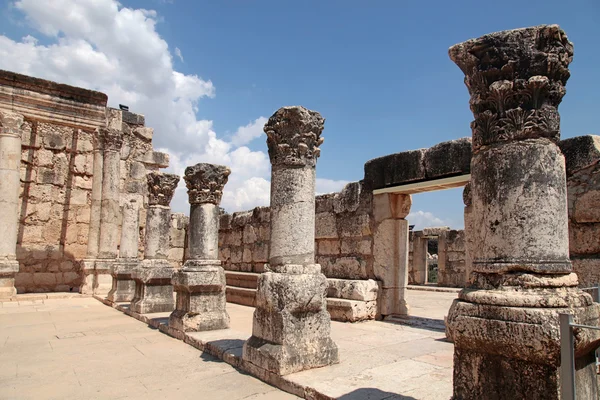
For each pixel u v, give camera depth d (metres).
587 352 3.13
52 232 16.09
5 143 13.61
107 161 15.31
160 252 10.63
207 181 8.28
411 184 8.92
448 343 6.87
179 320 7.79
